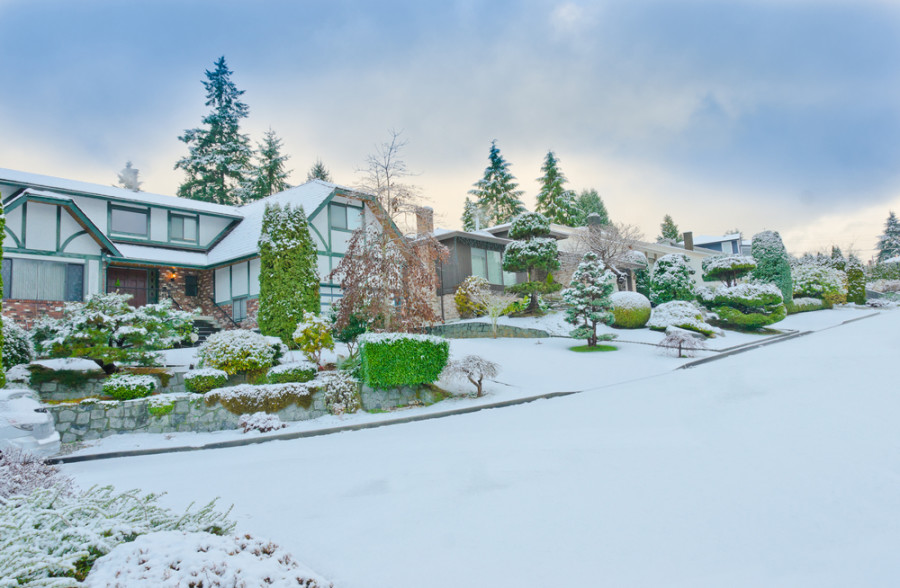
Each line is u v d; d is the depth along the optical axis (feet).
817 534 13.82
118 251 63.10
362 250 51.98
